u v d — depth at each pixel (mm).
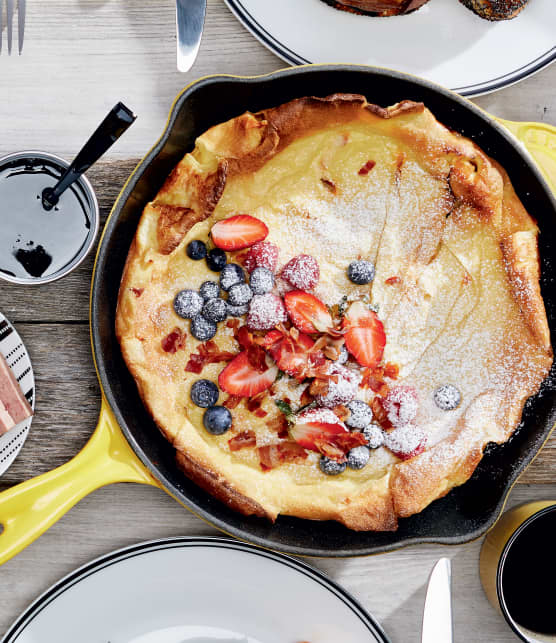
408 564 799
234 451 767
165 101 792
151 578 786
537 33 790
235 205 771
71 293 788
